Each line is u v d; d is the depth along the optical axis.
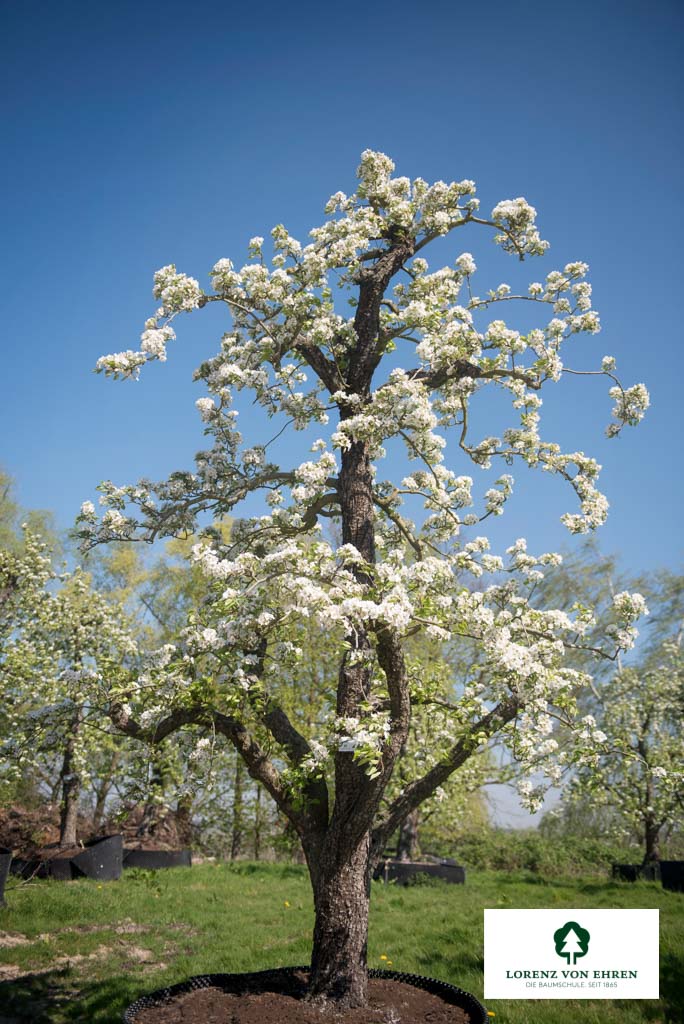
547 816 24.06
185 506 8.41
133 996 8.05
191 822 20.83
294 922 11.67
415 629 7.14
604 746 8.48
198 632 6.95
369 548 7.45
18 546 21.59
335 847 6.62
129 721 7.74
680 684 19.22
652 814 18.66
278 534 8.46
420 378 8.05
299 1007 6.13
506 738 7.91
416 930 10.88
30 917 11.28
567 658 21.44
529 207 8.55
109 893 13.16
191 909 12.35
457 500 9.20
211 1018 5.88
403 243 8.65
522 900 14.16
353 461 7.74
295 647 7.01
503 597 8.34
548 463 8.40
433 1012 6.14
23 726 8.75
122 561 22.83
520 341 7.85
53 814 18.44
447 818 19.06
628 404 8.18
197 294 7.38
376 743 6.05
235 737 7.34
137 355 6.90
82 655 13.71
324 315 7.92
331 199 8.67
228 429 8.67
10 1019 7.52
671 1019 7.45
